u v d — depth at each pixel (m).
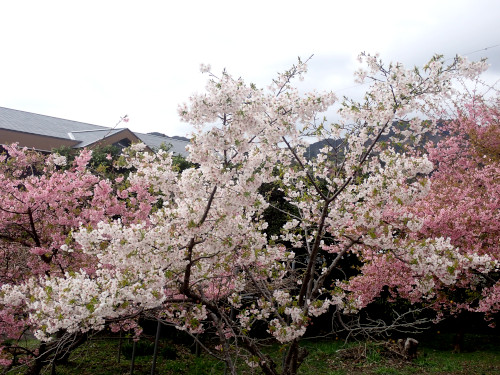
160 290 3.66
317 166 5.39
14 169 7.36
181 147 21.94
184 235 4.14
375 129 4.73
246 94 3.86
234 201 4.11
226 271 4.77
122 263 3.89
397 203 4.46
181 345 9.34
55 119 19.70
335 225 5.16
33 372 5.52
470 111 10.80
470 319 12.47
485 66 4.21
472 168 9.87
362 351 8.88
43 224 6.48
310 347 9.79
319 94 4.31
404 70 4.39
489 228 7.11
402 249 4.69
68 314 3.23
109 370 7.39
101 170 6.84
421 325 11.58
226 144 3.82
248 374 7.10
